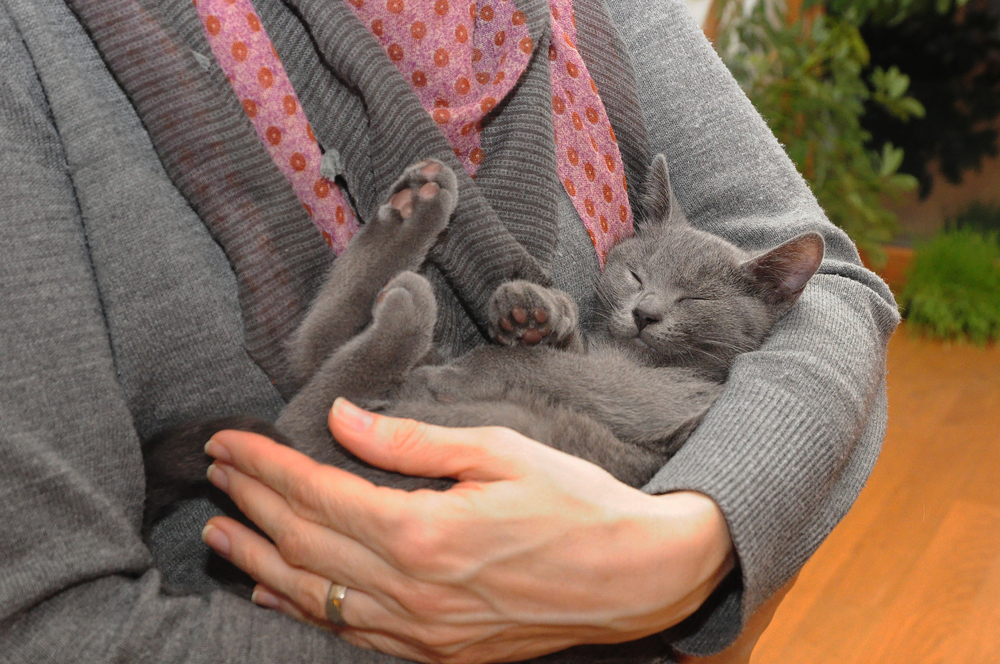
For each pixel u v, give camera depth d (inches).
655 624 16.3
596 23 21.3
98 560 15.0
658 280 22.4
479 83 19.6
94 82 17.0
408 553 15.6
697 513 16.4
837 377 18.2
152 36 17.0
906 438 45.1
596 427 19.1
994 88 60.4
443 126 19.1
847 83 54.4
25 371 14.9
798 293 20.9
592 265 21.7
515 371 19.5
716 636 17.5
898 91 54.6
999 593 34.1
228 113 17.4
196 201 17.2
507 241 18.9
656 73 22.4
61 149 16.5
